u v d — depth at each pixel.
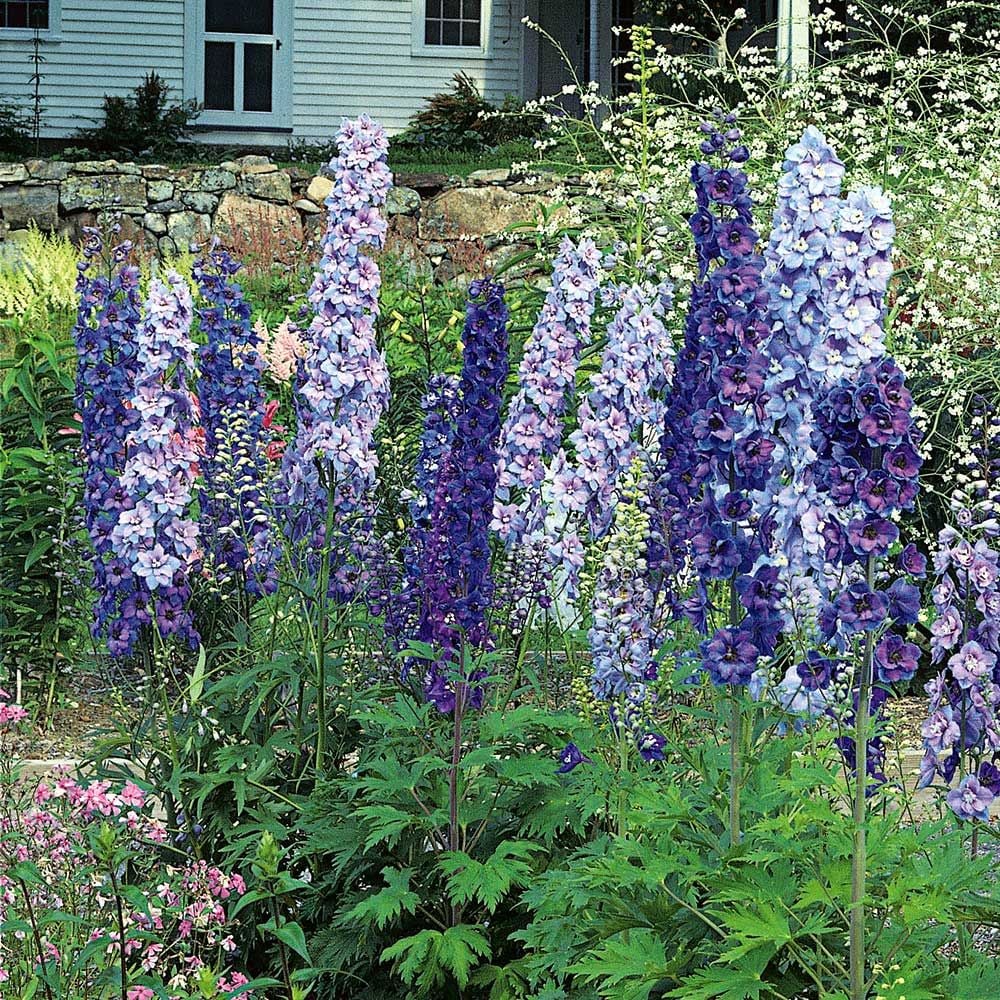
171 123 18.61
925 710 6.27
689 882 2.88
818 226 2.90
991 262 7.02
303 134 20.03
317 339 4.14
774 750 3.24
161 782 4.10
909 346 6.66
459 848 3.65
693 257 7.09
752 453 3.01
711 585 4.23
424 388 5.97
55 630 6.38
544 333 4.42
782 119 7.80
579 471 4.21
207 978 3.00
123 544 4.12
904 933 2.70
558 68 20.39
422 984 3.36
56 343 6.62
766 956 2.67
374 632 4.32
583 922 3.11
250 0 19.77
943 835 2.98
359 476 4.29
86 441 4.66
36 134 18.61
